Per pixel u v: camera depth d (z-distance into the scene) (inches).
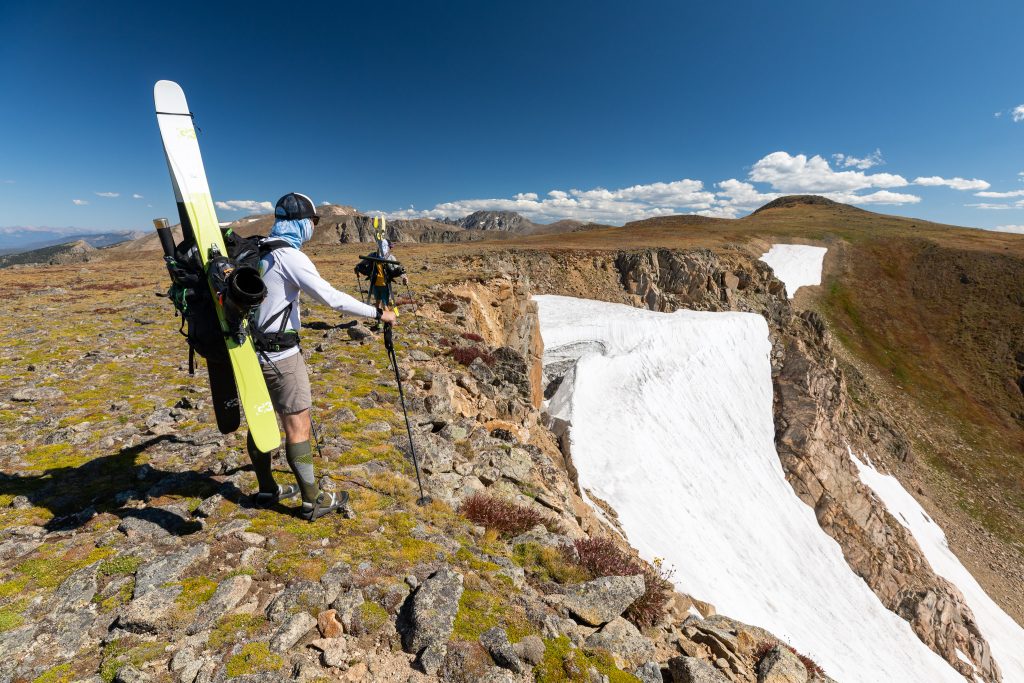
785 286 3892.7
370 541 191.6
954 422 3132.4
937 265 4773.6
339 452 269.3
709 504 1736.0
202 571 162.1
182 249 171.3
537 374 1306.6
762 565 1612.9
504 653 145.1
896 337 3912.4
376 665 135.5
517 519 251.9
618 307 2778.1
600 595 196.9
